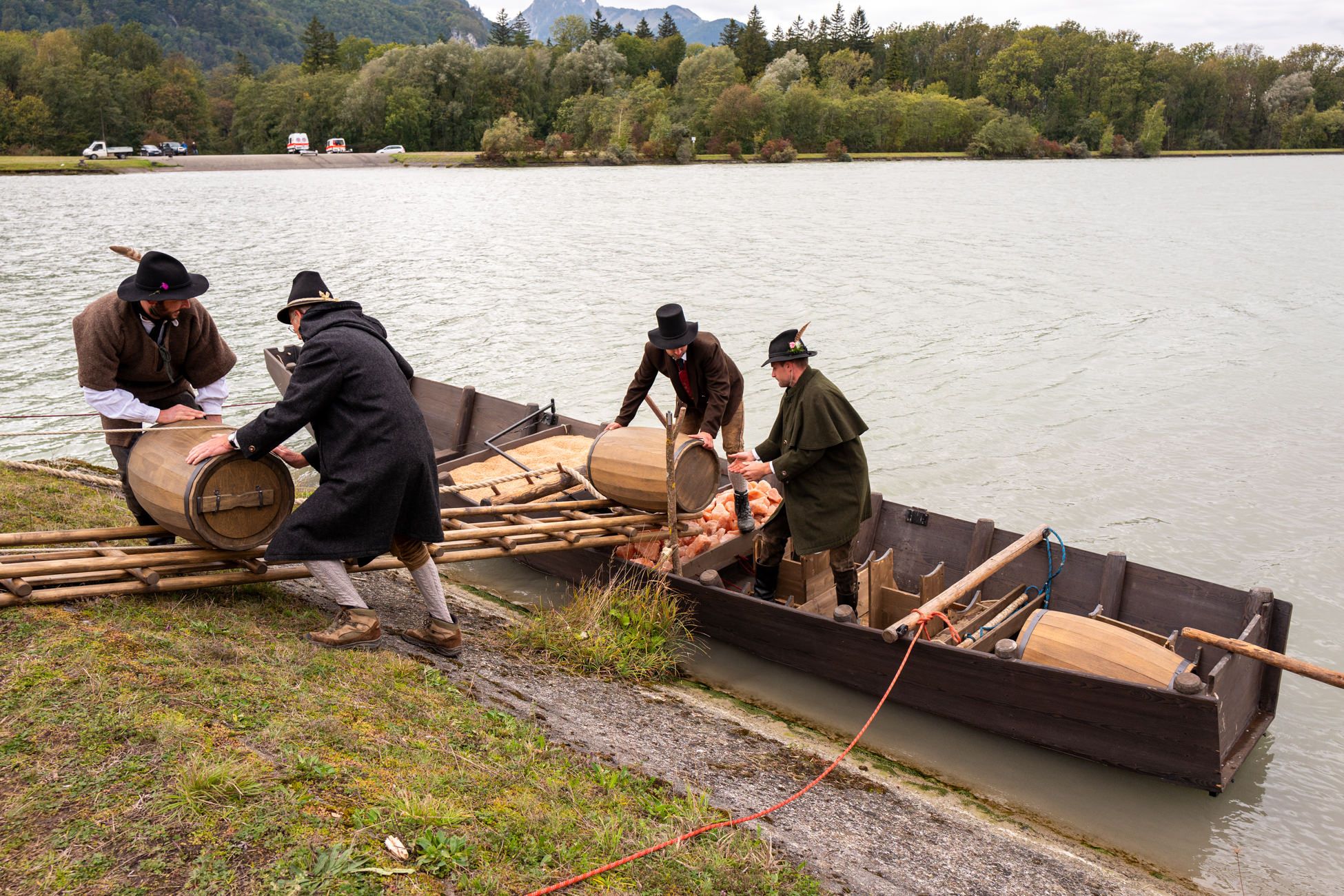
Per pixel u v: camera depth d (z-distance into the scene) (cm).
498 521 804
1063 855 510
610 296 2486
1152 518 1070
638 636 698
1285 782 602
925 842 496
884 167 11012
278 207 5459
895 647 645
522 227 4275
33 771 362
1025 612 717
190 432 563
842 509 691
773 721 639
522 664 629
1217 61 16588
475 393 1166
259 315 2220
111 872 318
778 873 416
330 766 394
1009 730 616
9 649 448
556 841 388
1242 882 504
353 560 594
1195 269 2916
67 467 1015
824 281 2727
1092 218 4712
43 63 13100
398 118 12588
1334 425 1387
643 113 12450
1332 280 2700
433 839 361
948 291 2542
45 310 2312
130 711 404
